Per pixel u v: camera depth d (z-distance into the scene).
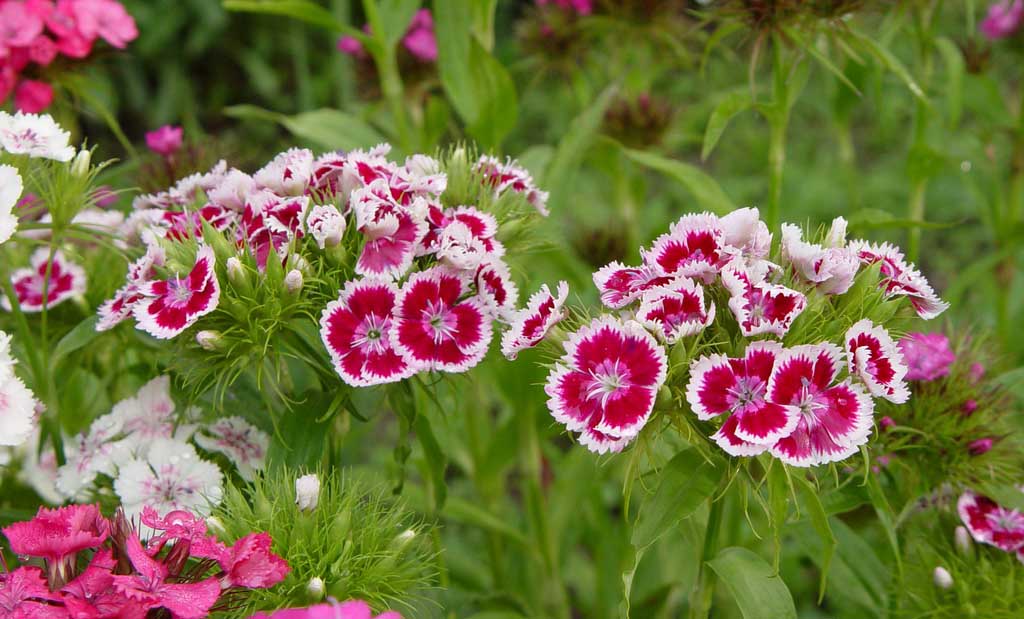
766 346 0.54
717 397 0.54
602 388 0.54
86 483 0.61
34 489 0.65
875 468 0.60
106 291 0.64
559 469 0.74
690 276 0.55
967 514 0.60
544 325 0.56
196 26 1.48
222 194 0.59
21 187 0.57
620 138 0.77
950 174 1.13
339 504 0.57
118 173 0.68
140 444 0.60
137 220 0.62
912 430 0.59
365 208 0.56
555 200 0.70
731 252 0.55
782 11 0.63
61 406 0.67
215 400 0.58
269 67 1.54
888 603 0.62
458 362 0.57
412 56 0.78
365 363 0.56
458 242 0.57
